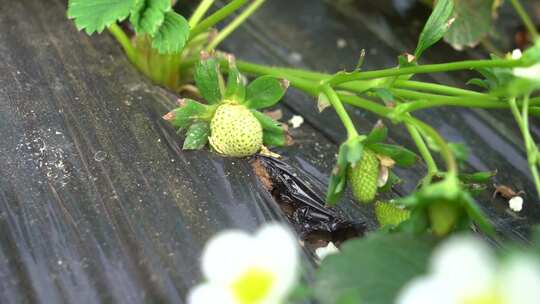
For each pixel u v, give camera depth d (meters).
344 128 0.27
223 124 0.21
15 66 0.24
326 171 0.24
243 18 0.28
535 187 0.25
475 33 0.29
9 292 0.17
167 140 0.22
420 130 0.19
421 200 0.16
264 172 0.22
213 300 0.13
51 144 0.21
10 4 0.27
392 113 0.19
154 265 0.18
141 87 0.24
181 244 0.19
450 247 0.11
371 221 0.22
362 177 0.19
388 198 0.23
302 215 0.22
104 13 0.21
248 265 0.13
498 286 0.11
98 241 0.18
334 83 0.22
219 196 0.20
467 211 0.16
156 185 0.20
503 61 0.18
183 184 0.20
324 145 0.26
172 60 0.26
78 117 0.22
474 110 0.28
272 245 0.13
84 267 0.18
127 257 0.18
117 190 0.20
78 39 0.26
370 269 0.15
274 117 0.24
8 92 0.23
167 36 0.22
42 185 0.20
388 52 0.32
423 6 0.34
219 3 0.33
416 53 0.21
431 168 0.19
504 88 0.18
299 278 0.18
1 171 0.20
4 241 0.18
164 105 0.24
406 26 0.34
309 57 0.32
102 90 0.24
